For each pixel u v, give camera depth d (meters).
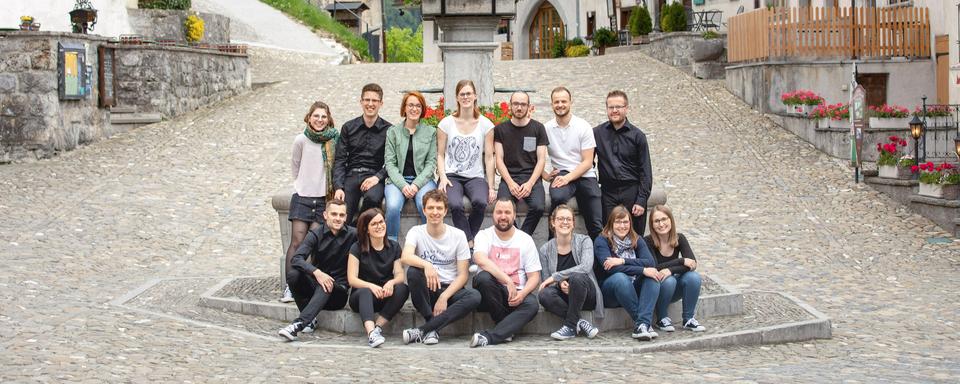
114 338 8.49
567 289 9.41
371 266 9.43
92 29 21.91
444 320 9.20
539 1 46.81
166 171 18.38
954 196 15.34
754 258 13.66
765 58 23.22
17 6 24.06
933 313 10.72
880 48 23.22
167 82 22.94
